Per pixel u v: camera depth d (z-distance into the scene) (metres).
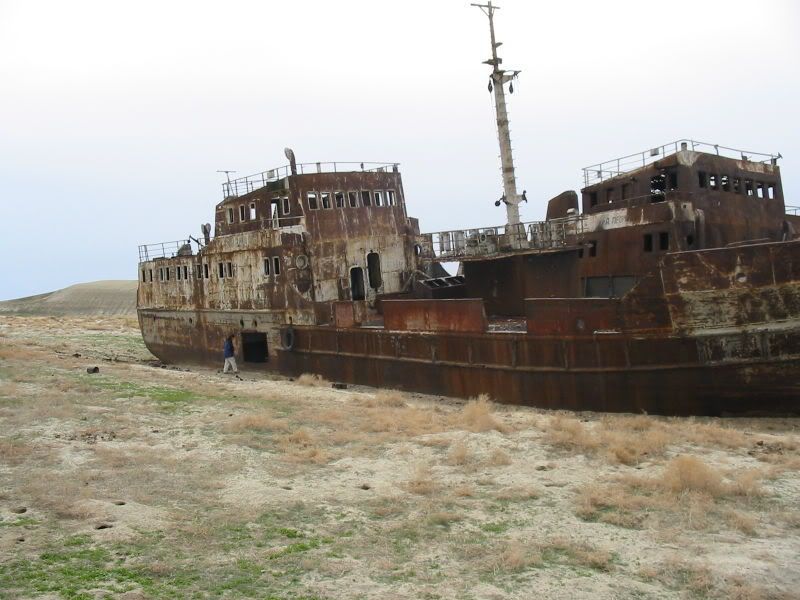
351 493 12.06
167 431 16.25
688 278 18.06
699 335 18.08
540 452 14.69
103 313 89.12
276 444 15.41
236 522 10.43
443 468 13.69
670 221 26.53
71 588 7.94
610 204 30.28
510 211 26.86
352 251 29.92
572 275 26.95
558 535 10.20
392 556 9.40
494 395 21.77
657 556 9.45
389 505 11.46
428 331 23.78
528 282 25.95
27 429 15.52
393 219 31.44
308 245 28.81
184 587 8.20
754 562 9.19
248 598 7.98
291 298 28.75
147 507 10.80
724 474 12.88
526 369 20.77
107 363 29.61
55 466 12.84
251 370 31.58
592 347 19.50
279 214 30.09
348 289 29.73
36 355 29.86
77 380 22.81
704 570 8.93
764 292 17.53
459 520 10.82
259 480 12.65
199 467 13.35
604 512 11.19
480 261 28.03
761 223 29.34
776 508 11.20
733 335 17.83
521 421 17.92
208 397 20.89
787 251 17.30
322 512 11.04
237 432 16.28
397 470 13.54
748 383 17.84
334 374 27.41
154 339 38.72
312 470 13.50
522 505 11.55
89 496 11.07
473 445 15.32
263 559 9.11
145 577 8.40
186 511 10.79
